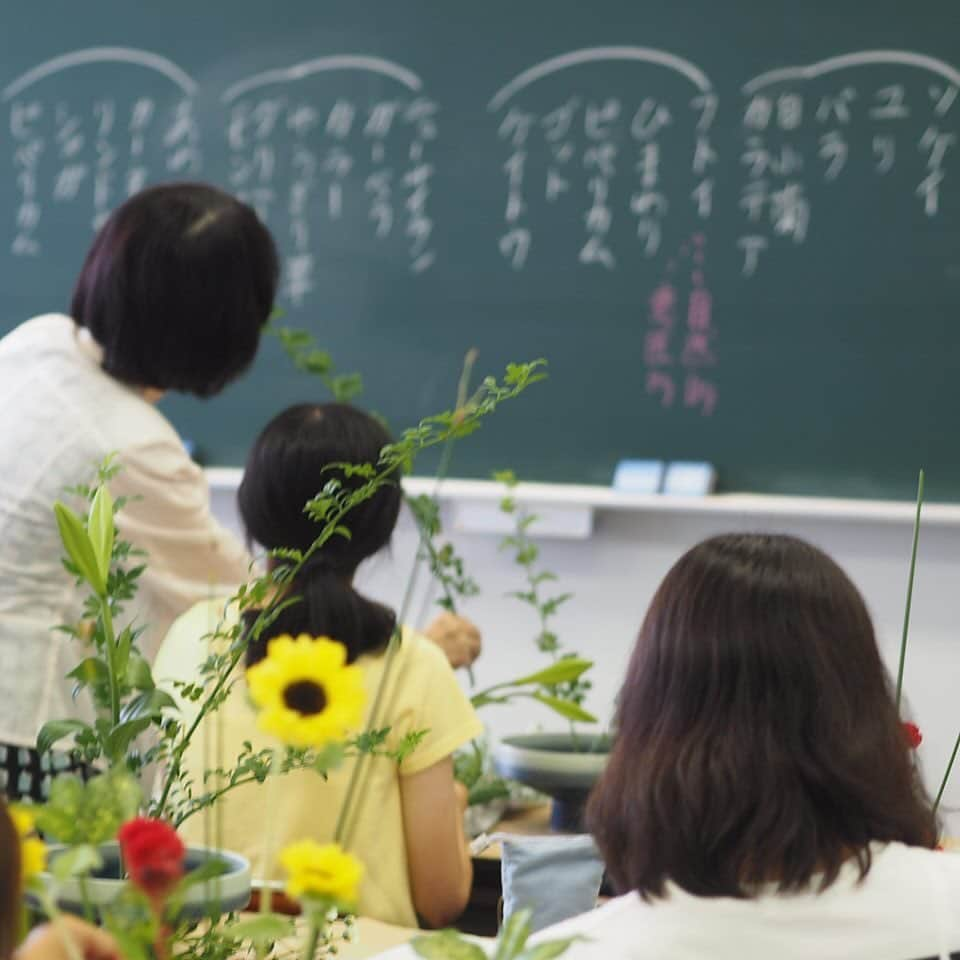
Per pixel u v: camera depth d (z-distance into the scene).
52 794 1.59
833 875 2.29
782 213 6.95
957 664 6.81
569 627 7.23
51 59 7.68
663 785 2.32
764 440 6.97
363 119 7.40
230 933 1.76
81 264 7.66
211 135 7.54
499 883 4.45
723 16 7.00
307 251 7.45
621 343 7.11
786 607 2.36
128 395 4.50
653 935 2.30
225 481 7.35
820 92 6.91
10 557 4.29
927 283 6.82
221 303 4.42
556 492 7.03
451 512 7.30
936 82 6.81
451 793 3.74
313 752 2.52
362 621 3.62
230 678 3.52
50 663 4.27
